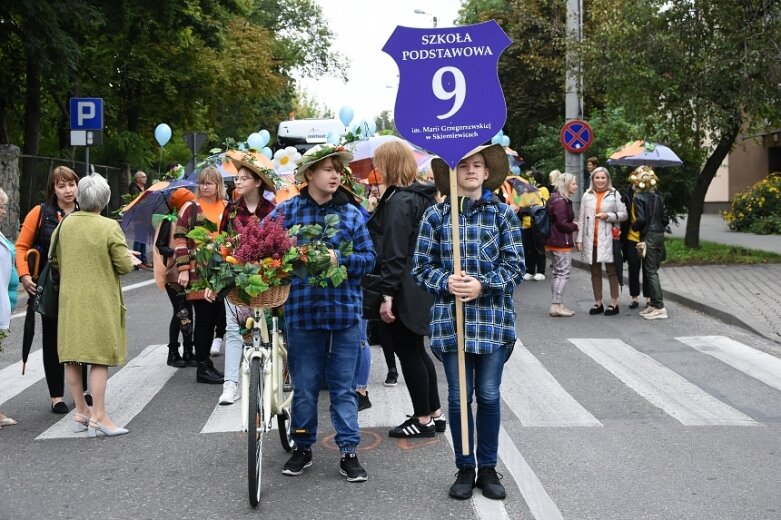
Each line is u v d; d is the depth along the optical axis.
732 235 25.61
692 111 17.94
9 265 6.72
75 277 6.34
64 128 28.81
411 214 5.88
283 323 5.62
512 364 8.71
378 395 7.52
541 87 33.38
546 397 7.36
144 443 6.24
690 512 4.76
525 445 6.00
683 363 8.68
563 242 11.71
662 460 5.66
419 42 4.96
